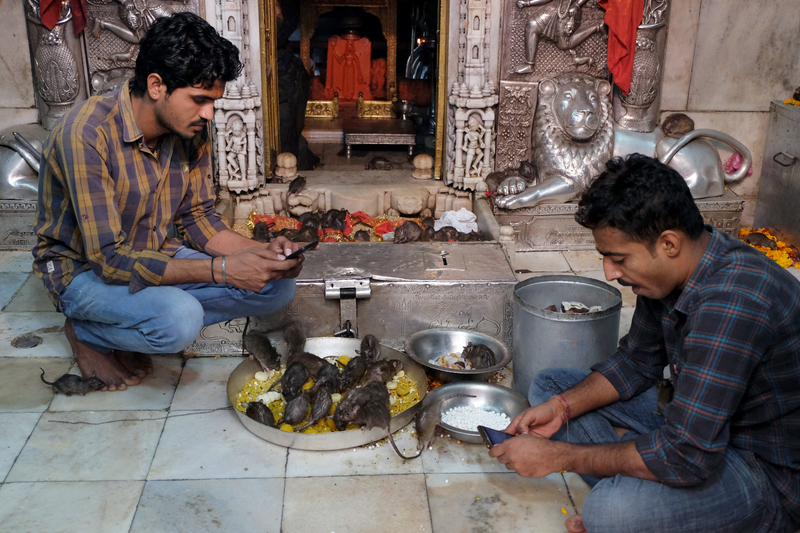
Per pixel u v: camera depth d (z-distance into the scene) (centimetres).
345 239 553
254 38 562
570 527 266
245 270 306
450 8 572
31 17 543
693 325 210
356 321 403
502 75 577
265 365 368
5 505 285
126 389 371
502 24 563
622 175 207
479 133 582
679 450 211
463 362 374
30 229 553
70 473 306
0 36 562
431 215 617
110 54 569
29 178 550
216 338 403
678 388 215
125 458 317
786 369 210
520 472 240
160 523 277
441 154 630
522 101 583
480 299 402
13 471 306
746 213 643
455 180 600
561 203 567
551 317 331
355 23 930
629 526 229
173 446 326
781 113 586
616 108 584
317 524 278
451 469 312
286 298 358
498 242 460
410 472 310
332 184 622
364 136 784
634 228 205
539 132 574
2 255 546
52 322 445
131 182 314
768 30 586
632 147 577
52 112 572
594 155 568
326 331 409
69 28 553
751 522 223
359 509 287
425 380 360
